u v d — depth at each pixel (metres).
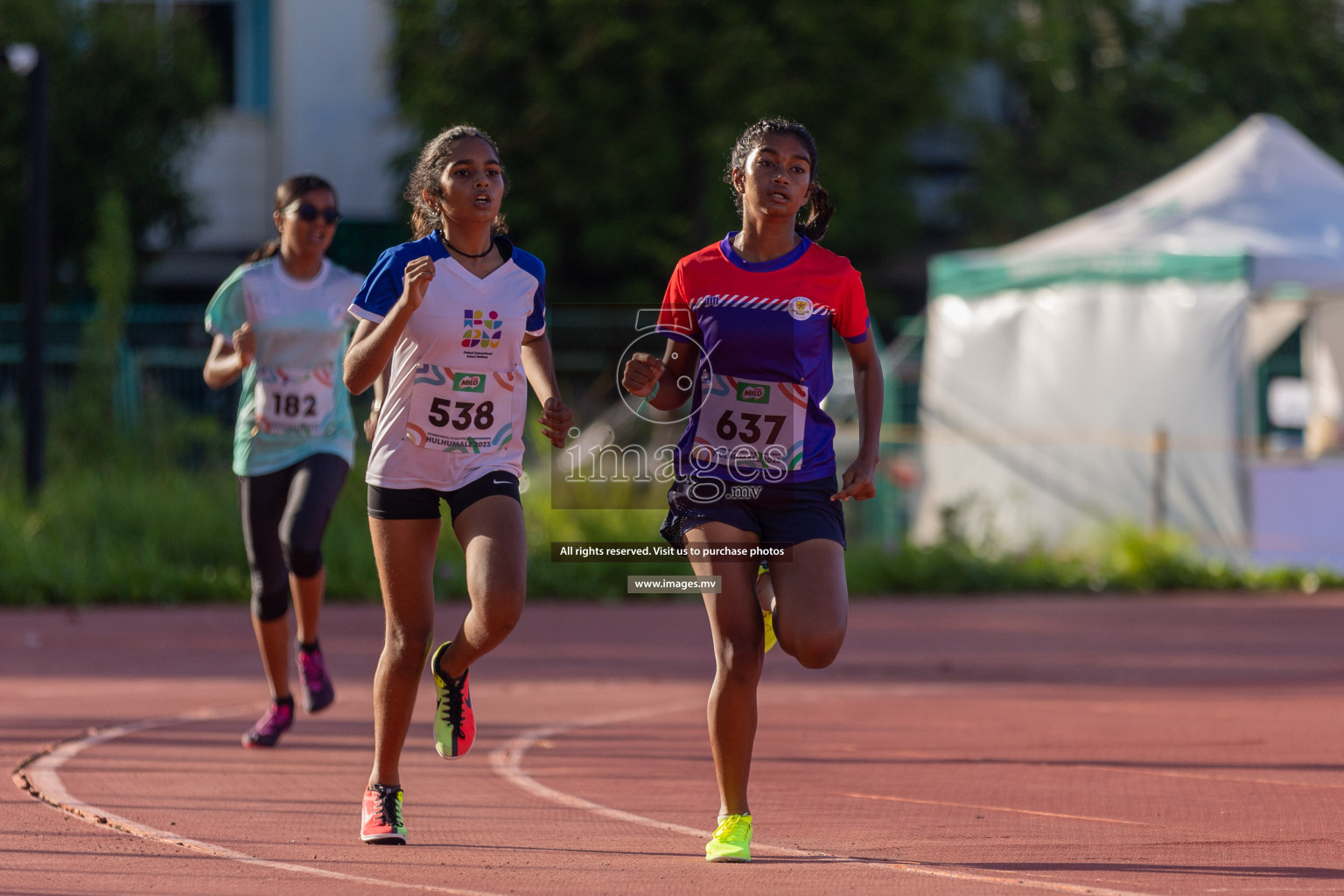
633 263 85.38
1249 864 14.55
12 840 15.16
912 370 68.12
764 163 14.70
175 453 51.75
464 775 19.81
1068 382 56.38
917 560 50.53
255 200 91.56
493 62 80.69
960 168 109.38
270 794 18.12
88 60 77.75
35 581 43.62
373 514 15.09
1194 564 51.94
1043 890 13.43
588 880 13.74
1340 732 23.84
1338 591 50.94
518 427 15.22
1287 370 69.56
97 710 25.16
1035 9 110.31
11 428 50.91
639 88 80.19
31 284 46.88
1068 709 26.69
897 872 14.15
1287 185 59.38
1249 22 109.38
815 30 78.62
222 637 36.44
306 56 91.38
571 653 34.69
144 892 13.14
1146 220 58.75
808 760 21.25
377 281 14.70
